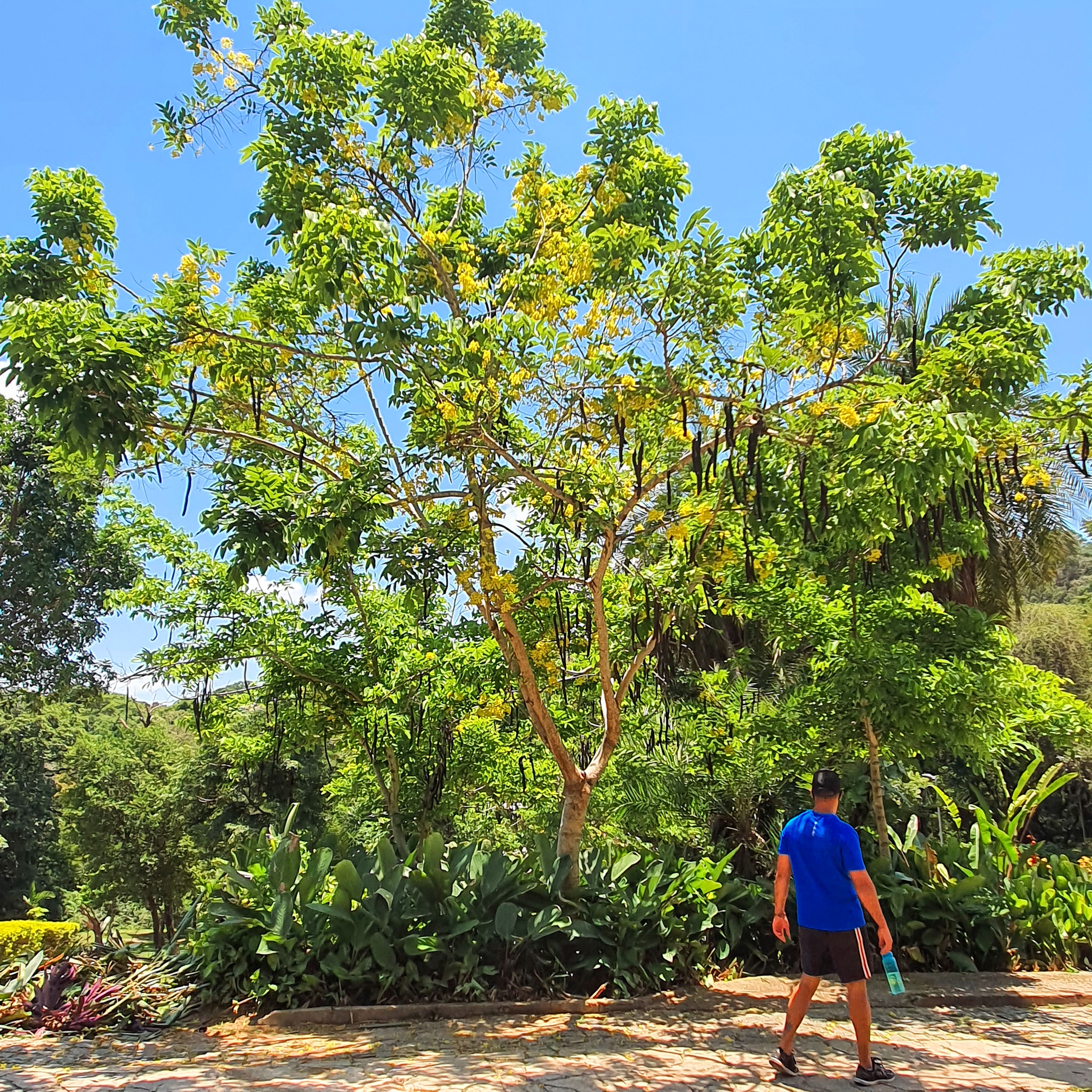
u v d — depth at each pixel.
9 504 16.28
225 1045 5.18
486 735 9.34
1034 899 7.94
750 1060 4.81
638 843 9.69
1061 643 20.28
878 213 6.52
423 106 6.55
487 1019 5.71
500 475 6.54
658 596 6.84
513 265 7.41
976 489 6.10
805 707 7.94
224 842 19.33
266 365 6.38
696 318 5.82
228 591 8.41
